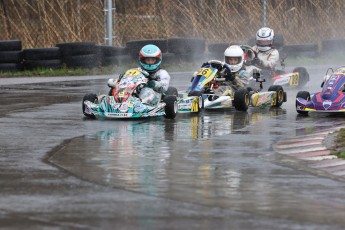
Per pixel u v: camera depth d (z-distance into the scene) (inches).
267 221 757.9
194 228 727.7
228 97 1706.4
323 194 878.4
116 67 2822.3
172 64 2933.1
